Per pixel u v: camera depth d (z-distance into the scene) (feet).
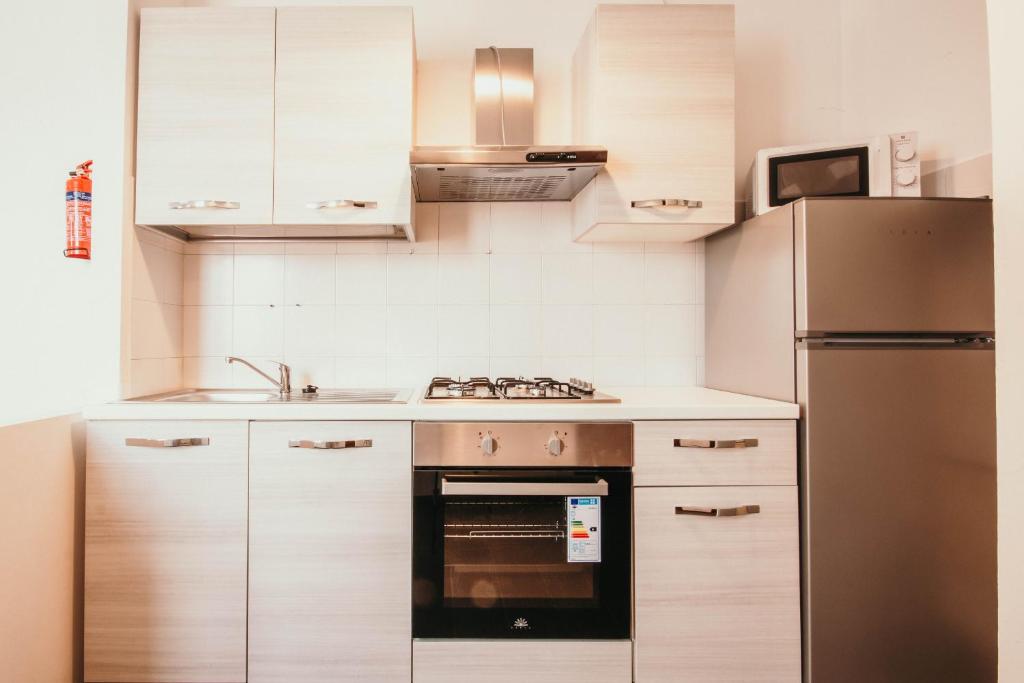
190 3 6.88
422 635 5.07
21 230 5.63
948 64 5.98
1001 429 2.92
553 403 5.21
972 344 4.89
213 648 5.01
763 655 5.02
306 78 5.81
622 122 5.85
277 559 5.05
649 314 7.19
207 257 6.94
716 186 5.90
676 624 5.05
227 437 5.07
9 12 5.63
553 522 5.15
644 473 5.08
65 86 5.64
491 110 6.42
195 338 6.91
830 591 4.87
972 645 4.84
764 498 5.06
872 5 6.88
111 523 5.02
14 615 4.42
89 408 5.02
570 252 7.15
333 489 5.08
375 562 5.07
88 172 5.54
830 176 5.90
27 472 4.56
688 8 5.87
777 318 5.37
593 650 5.05
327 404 5.16
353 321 7.03
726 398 5.76
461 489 4.85
